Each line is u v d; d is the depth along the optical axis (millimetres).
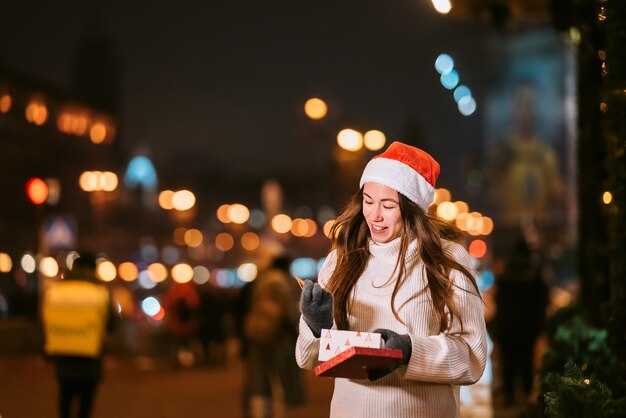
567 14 9133
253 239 87625
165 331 28047
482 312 4250
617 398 4570
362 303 4297
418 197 4281
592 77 7473
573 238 51500
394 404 4145
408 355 4008
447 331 4168
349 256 4375
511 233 41281
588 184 8539
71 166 71000
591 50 7375
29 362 23391
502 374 14438
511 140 72250
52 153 66062
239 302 13578
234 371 23891
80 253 10711
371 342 3998
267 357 12805
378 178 4289
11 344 24641
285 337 12766
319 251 64812
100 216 77562
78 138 73750
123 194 100125
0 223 49406
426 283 4219
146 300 36312
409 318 4191
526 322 14195
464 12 12695
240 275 55438
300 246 64688
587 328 6504
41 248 24234
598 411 4102
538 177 71312
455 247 4348
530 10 12484
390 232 4312
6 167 52844
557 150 70750
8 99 56906
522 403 14453
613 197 5191
